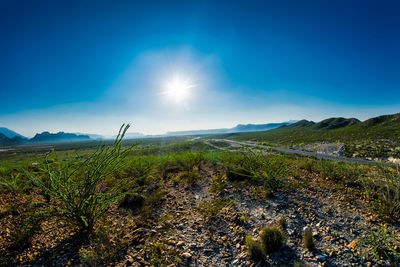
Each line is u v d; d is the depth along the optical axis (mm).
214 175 8570
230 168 8031
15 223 3793
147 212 4520
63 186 3520
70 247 3145
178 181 7668
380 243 2945
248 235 3494
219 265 2850
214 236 3602
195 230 3822
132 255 3004
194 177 7926
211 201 5293
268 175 5703
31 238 3309
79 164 3992
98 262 2768
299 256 2900
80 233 3596
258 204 4879
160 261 2859
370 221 3631
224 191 6023
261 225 3867
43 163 3818
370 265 2594
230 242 3396
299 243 3213
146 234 3650
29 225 3559
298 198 4984
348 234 3330
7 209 4520
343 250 2941
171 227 3951
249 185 6434
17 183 6480
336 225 3625
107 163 3721
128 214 4570
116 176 7680
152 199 5402
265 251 3031
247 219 4125
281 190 5645
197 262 2912
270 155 6867
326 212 4137
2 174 7375
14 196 5551
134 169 7289
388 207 3930
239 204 4965
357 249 2932
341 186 5531
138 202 5203
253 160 6992
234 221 4090
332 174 6383
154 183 7488
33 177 3615
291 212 4289
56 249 3076
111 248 3104
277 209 4492
